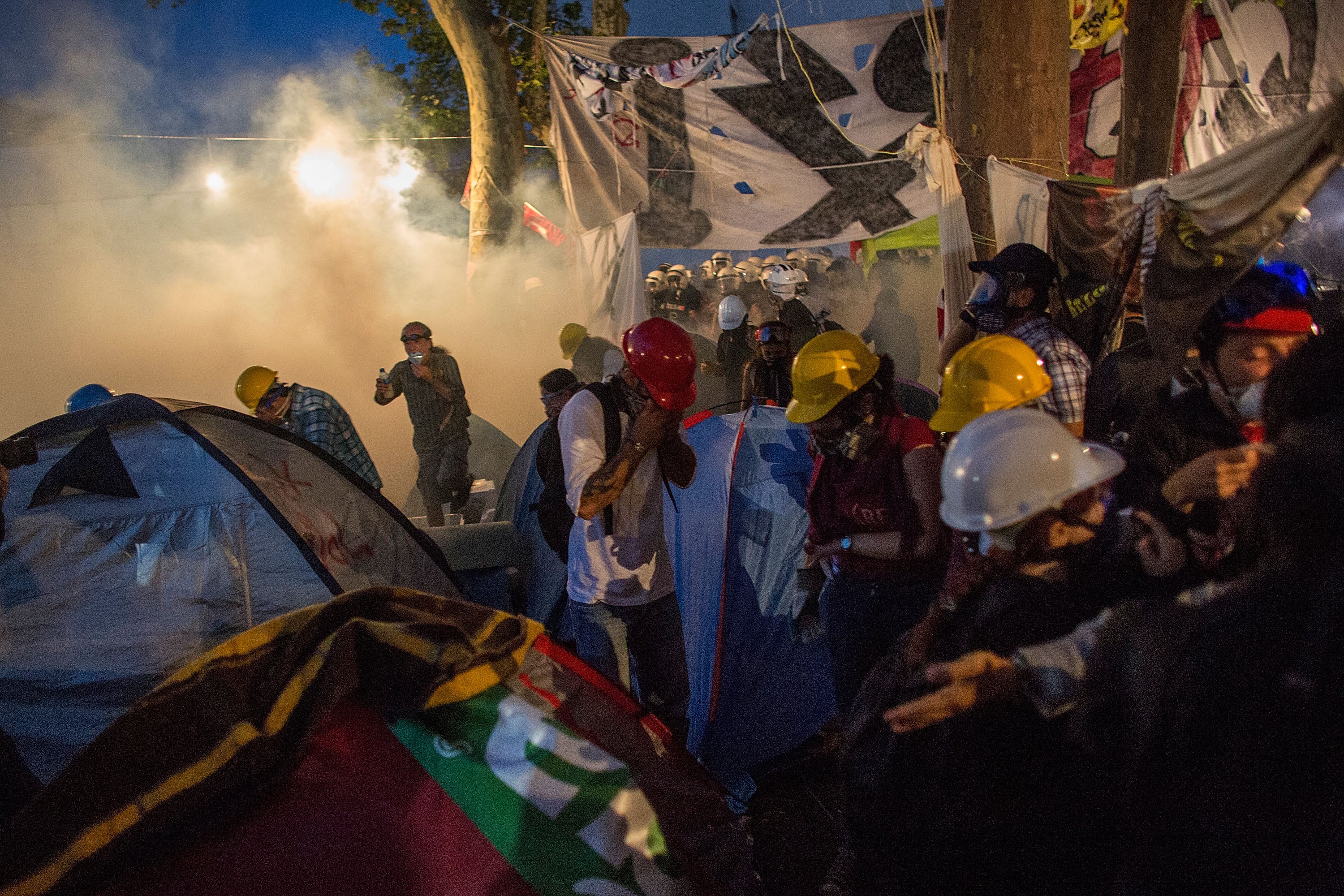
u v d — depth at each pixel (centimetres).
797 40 812
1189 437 207
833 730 369
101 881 151
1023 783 157
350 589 351
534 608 460
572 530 325
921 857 168
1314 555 129
